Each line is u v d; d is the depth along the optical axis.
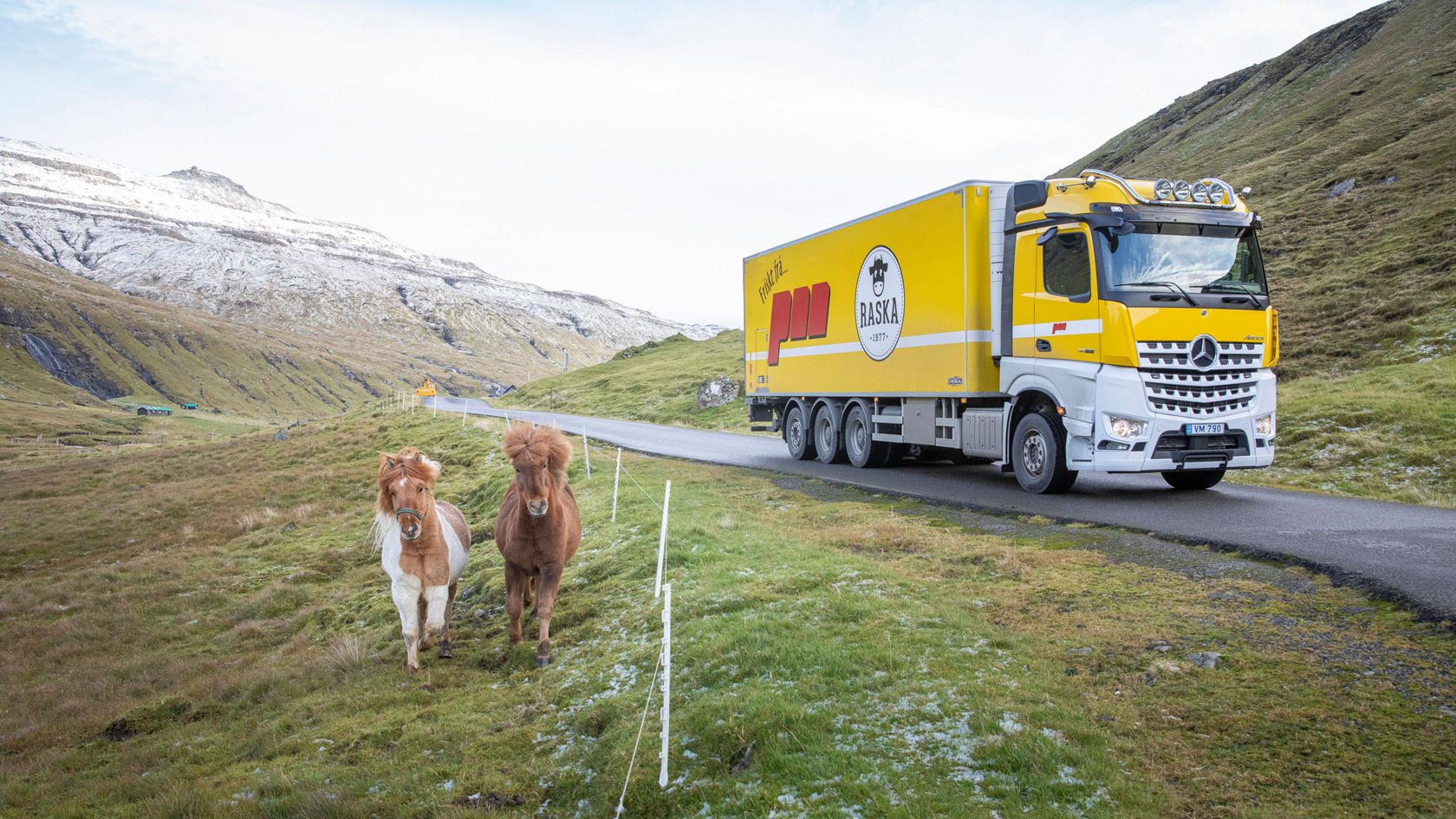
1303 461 14.73
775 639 6.03
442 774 5.46
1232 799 3.62
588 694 6.31
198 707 8.44
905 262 14.97
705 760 4.82
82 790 6.62
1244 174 54.69
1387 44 77.19
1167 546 7.95
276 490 26.23
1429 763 3.67
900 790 4.05
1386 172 39.50
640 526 10.86
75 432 124.81
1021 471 12.49
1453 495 11.71
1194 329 10.61
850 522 10.61
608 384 59.59
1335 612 5.62
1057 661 5.21
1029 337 12.19
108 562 20.02
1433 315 22.66
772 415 22.52
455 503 18.92
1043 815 3.67
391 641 9.34
